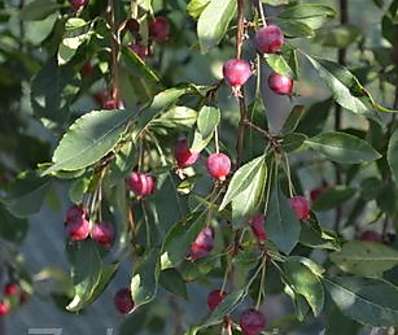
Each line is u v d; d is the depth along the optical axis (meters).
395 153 1.12
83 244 1.13
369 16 1.50
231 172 1.08
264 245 1.06
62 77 1.20
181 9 1.28
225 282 1.09
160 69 1.40
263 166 1.03
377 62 1.35
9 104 1.50
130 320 1.45
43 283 1.62
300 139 1.04
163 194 1.11
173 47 1.42
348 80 1.08
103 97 1.29
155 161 1.18
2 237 1.51
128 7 1.19
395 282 1.21
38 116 1.20
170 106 1.05
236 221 1.03
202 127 1.03
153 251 1.09
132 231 1.17
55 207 1.52
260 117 1.09
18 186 1.17
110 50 1.16
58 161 1.03
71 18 1.15
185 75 1.49
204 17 1.04
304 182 1.54
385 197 1.30
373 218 1.41
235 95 1.04
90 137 1.04
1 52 1.48
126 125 1.04
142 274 1.09
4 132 1.50
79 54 1.18
